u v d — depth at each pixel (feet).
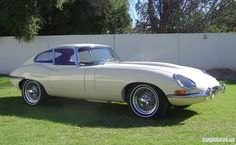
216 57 58.85
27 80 31.63
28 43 65.26
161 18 90.89
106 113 27.89
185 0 89.86
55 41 64.23
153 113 25.52
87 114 27.68
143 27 92.94
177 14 89.61
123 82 26.11
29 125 24.32
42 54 31.27
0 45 66.64
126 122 24.94
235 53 58.23
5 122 25.25
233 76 54.95
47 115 27.50
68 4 79.20
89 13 82.99
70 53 29.37
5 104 32.27
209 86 25.86
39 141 20.56
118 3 88.02
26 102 31.89
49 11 76.38
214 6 89.76
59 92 29.78
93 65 28.43
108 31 91.04
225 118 25.70
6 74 64.18
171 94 24.72
